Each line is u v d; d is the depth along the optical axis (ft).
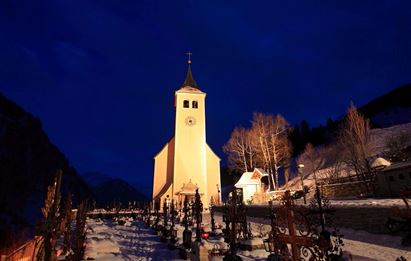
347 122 126.62
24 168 212.64
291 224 24.57
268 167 161.99
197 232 46.68
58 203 25.23
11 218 157.99
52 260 25.84
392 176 67.87
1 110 231.71
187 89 175.83
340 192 97.81
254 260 38.78
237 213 45.80
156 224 80.23
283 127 174.29
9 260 27.96
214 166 161.07
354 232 48.08
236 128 194.08
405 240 37.73
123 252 50.34
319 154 176.55
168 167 163.94
